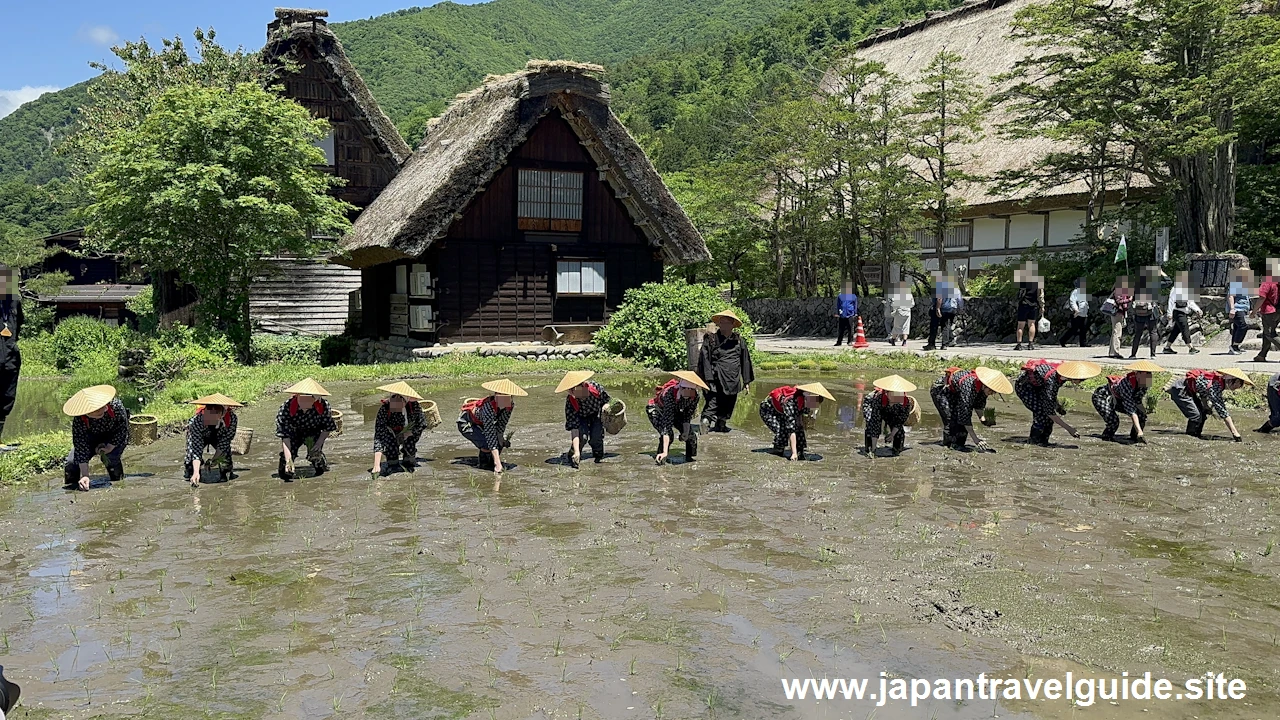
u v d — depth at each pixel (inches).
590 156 839.1
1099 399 385.4
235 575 209.5
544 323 832.9
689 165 2153.1
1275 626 176.6
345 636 173.0
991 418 388.2
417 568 213.3
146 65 986.7
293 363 821.2
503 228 810.8
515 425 438.6
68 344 893.8
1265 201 859.4
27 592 199.5
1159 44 783.1
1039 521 254.2
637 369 719.1
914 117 1238.3
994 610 183.5
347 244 856.3
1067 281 912.9
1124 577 205.2
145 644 170.4
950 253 1208.8
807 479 310.5
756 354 737.0
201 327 761.6
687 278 1422.2
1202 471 321.7
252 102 721.0
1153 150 784.3
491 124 760.3
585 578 205.5
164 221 703.7
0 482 311.4
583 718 140.6
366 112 981.2
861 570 210.1
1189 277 706.2
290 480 311.4
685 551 225.9
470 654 164.2
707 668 158.1
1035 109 873.5
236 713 142.9
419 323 834.2
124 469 335.9
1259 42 761.0
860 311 1047.6
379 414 322.7
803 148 1066.7
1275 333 579.8
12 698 112.1
